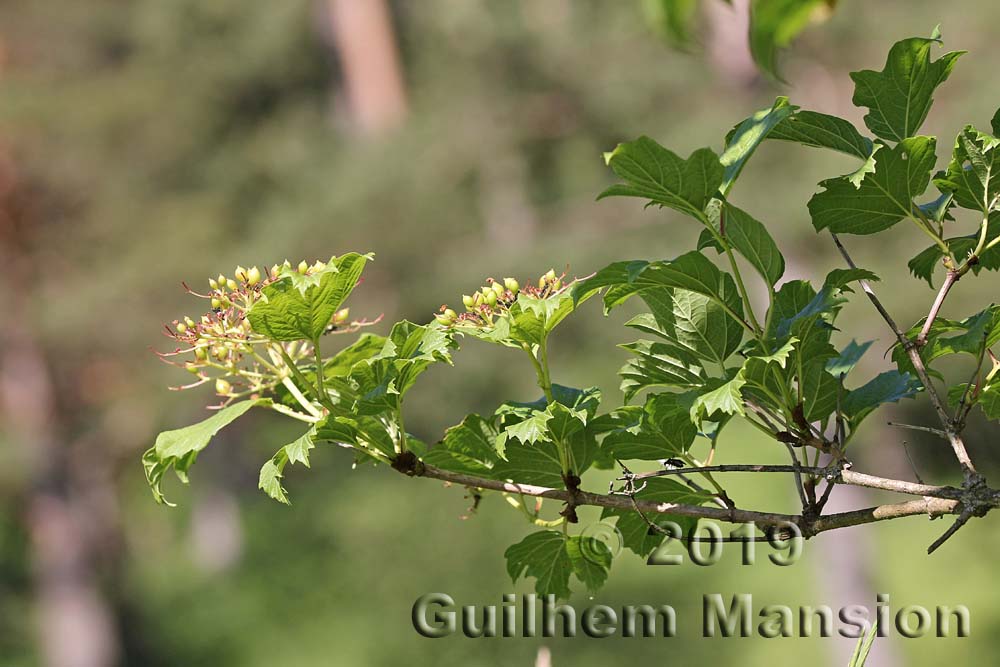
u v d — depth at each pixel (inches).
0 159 757.3
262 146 764.0
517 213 698.8
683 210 70.9
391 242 665.6
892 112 74.4
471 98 697.6
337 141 773.9
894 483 69.2
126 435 782.5
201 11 805.9
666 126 633.6
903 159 72.2
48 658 811.4
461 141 689.0
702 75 633.6
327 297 72.1
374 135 735.1
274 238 676.1
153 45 804.0
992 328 73.0
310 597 831.7
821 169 519.5
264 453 1001.5
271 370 80.6
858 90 74.1
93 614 811.4
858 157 74.7
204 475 1012.5
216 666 816.3
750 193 534.6
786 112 69.5
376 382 73.7
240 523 971.9
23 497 794.2
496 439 76.4
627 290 73.8
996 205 73.0
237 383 79.3
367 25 814.5
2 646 824.9
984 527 673.6
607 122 682.2
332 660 745.0
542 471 78.3
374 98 810.8
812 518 71.4
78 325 705.0
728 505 77.8
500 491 76.5
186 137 788.0
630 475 75.3
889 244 522.3
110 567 858.8
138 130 779.4
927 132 537.0
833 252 532.1
